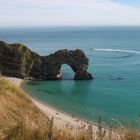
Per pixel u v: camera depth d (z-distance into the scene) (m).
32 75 113.69
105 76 120.56
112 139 9.03
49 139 9.38
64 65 141.88
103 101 82.62
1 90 28.97
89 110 72.06
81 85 105.88
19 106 28.09
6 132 10.10
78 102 81.31
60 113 65.19
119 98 85.81
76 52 115.88
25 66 112.31
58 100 83.06
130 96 88.19
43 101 80.50
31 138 9.41
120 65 151.62
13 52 110.50
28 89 97.19
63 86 104.25
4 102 26.03
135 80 111.81
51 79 113.31
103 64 156.00
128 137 8.87
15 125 10.52
